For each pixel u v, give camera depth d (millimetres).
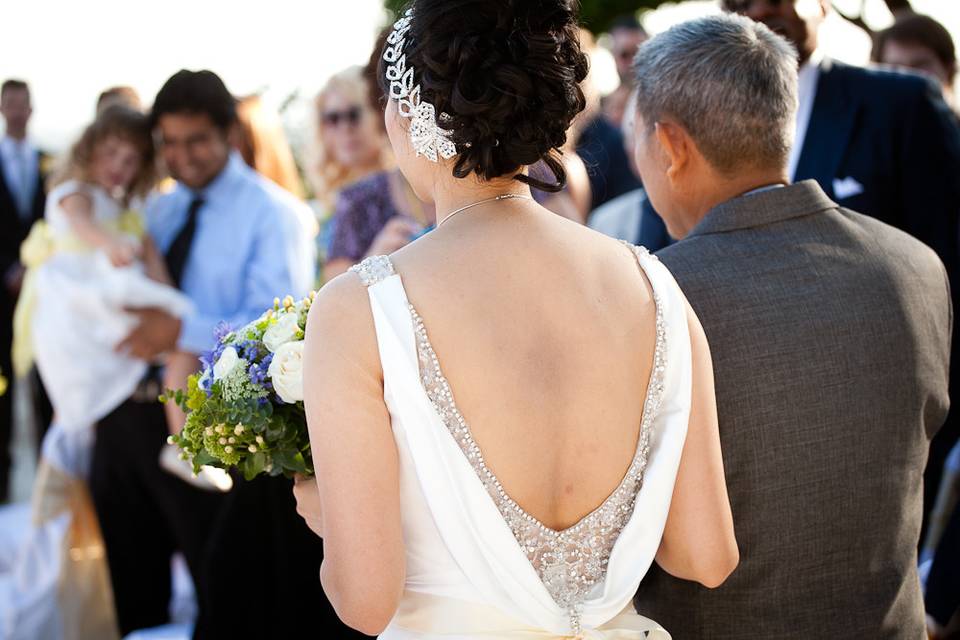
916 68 4695
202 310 4008
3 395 7004
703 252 1954
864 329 1907
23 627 4129
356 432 1450
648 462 1562
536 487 1495
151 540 4141
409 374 1440
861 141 3174
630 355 1543
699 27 2051
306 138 5934
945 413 2053
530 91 1467
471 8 1480
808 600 1909
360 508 1447
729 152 1996
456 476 1457
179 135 3971
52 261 4062
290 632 2904
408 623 1540
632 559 1549
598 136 5691
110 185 4176
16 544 5594
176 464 3820
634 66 2141
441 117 1486
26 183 7395
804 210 1999
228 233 4023
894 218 3199
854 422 1889
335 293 1502
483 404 1467
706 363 1640
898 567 1973
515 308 1491
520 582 1484
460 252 1510
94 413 3965
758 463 1863
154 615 4203
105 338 3918
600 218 4344
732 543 1641
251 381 1736
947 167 3168
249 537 2912
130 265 3986
